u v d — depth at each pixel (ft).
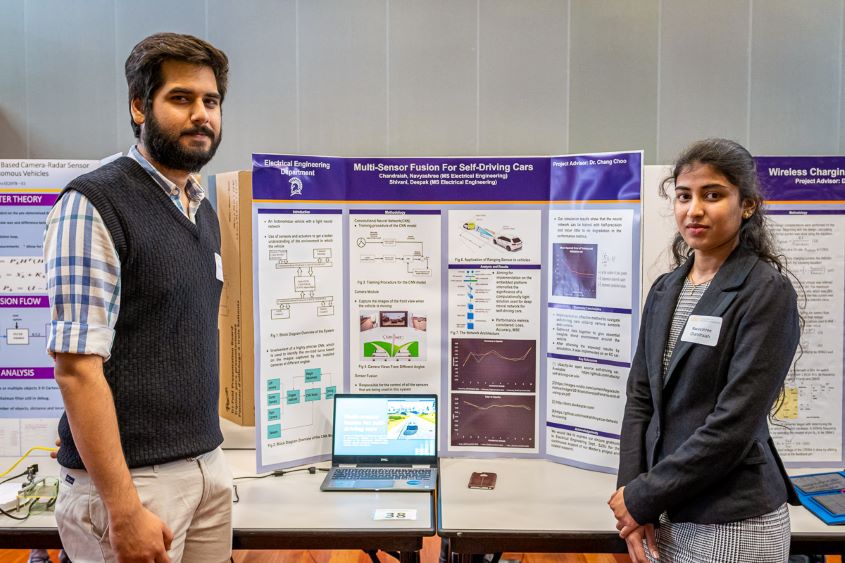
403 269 7.27
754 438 4.51
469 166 7.14
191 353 4.61
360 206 7.22
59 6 11.67
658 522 4.83
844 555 5.54
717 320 4.59
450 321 7.30
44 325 7.03
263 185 6.63
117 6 11.62
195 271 4.65
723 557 4.50
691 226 4.72
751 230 4.77
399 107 11.66
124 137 11.79
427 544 9.75
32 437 7.13
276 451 6.83
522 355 7.22
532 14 11.44
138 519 4.10
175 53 4.39
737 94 11.35
